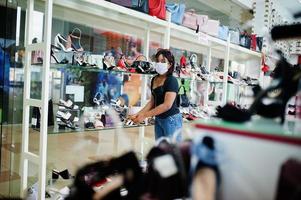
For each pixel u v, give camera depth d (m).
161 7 2.57
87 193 0.49
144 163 0.50
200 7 5.03
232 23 5.46
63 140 3.14
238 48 3.95
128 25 2.86
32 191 1.94
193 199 0.41
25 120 2.06
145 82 2.82
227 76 3.87
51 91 2.34
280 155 0.35
